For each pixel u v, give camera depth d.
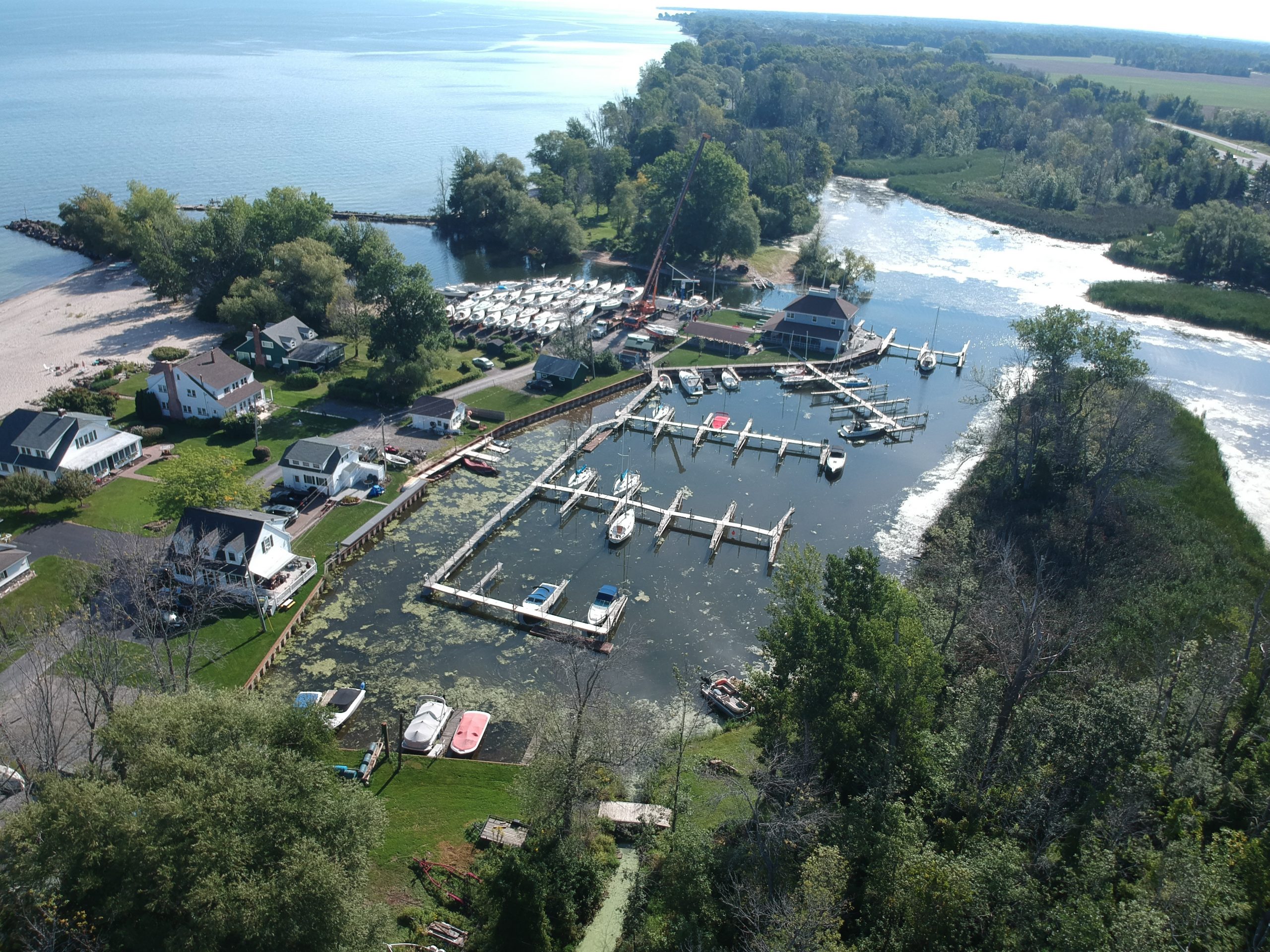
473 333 135.25
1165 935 33.00
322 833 38.22
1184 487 92.06
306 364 118.88
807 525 90.62
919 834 43.00
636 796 54.44
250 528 72.38
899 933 37.97
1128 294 161.88
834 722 46.25
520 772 52.59
